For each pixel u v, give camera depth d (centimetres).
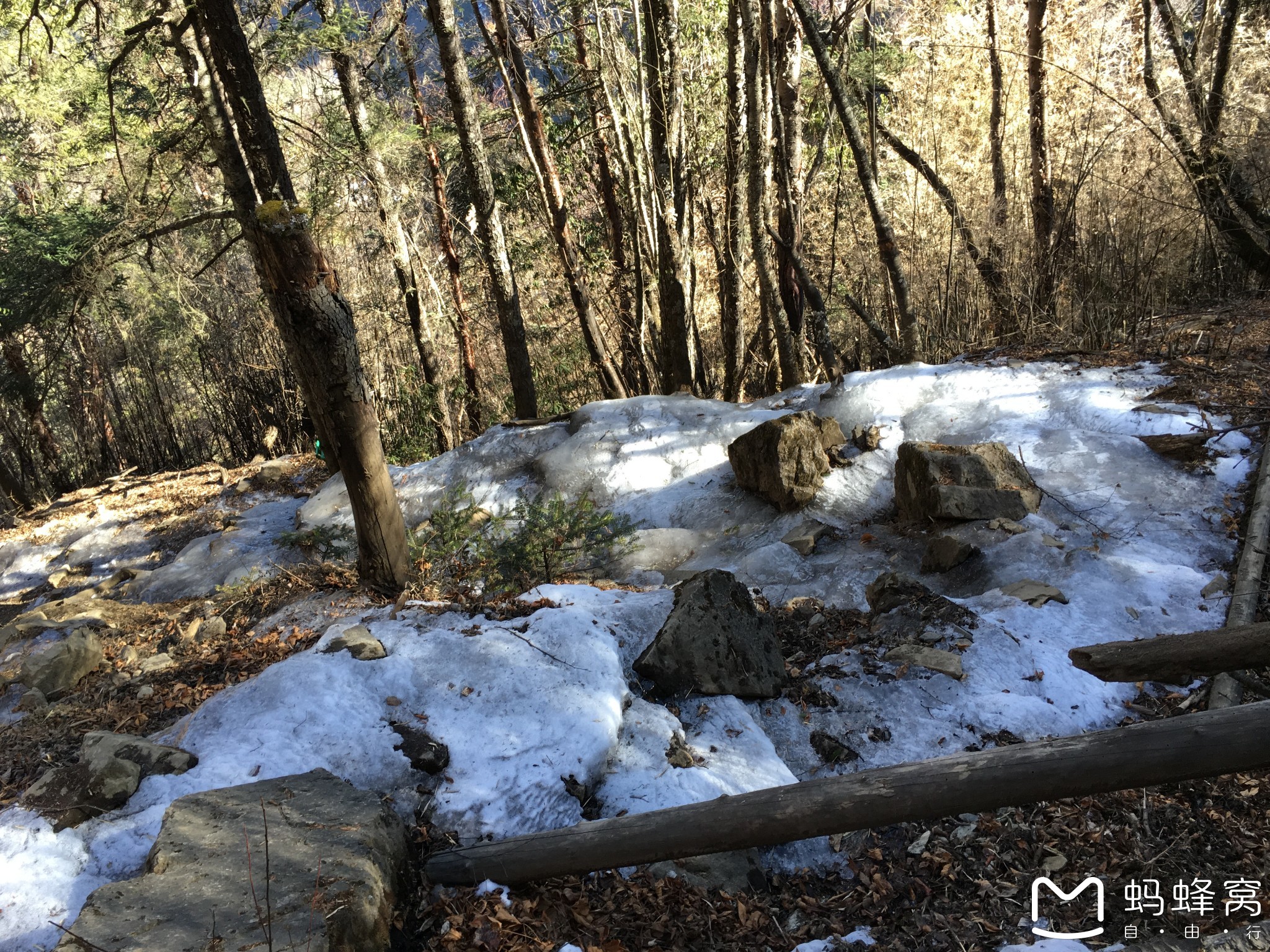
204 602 675
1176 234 895
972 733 441
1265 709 283
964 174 1177
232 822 357
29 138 1358
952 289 960
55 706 528
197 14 609
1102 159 977
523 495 803
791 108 861
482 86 1253
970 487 610
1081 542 570
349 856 334
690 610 481
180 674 547
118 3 891
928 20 1202
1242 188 912
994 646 486
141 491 1058
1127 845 379
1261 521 533
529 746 414
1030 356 792
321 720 434
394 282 1372
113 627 655
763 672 479
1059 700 456
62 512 1044
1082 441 658
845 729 453
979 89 1231
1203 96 941
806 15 752
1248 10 991
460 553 638
